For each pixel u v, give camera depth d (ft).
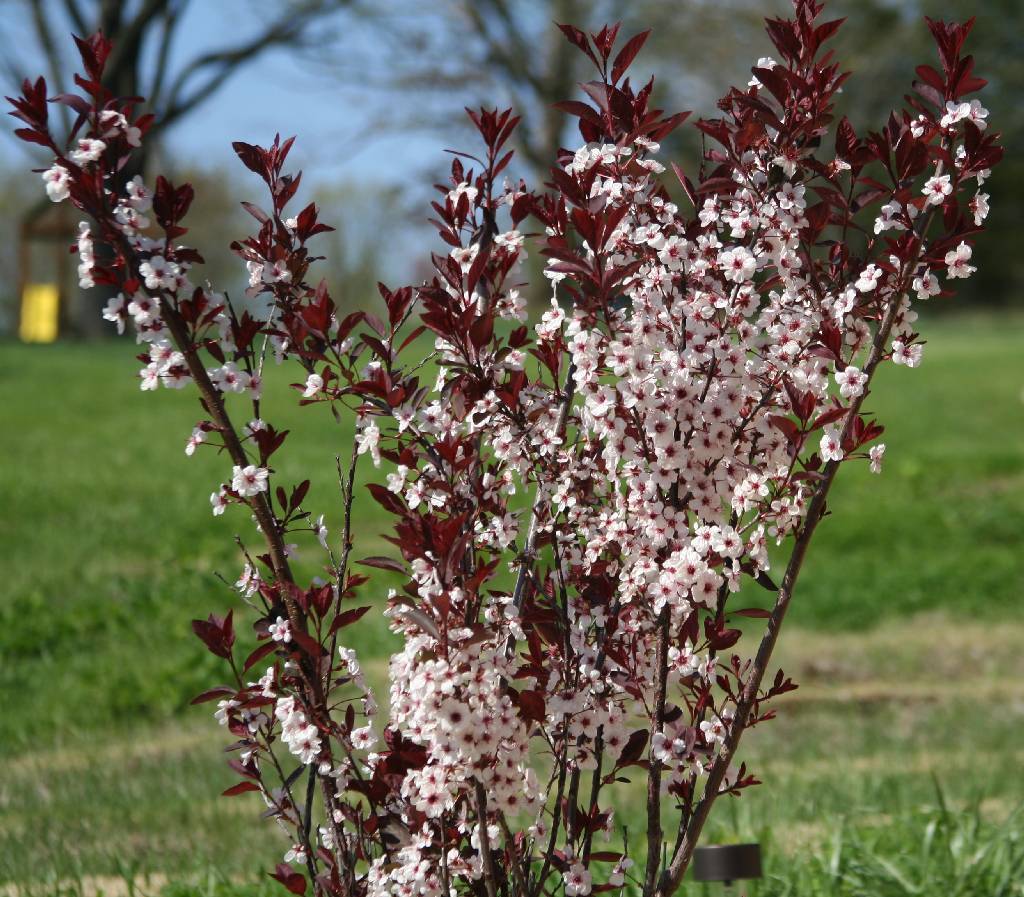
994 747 23.04
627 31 118.73
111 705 25.13
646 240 9.80
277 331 9.92
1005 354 104.88
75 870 16.51
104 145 8.81
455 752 9.02
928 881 14.58
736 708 9.88
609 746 9.91
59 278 113.19
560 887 10.71
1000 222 168.55
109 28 109.50
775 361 10.04
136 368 83.51
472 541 9.59
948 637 31.94
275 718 10.36
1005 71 151.33
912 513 44.96
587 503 10.09
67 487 46.11
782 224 9.93
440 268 10.16
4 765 22.18
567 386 9.96
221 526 40.04
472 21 115.34
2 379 76.28
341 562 10.16
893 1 135.54
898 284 9.73
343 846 10.09
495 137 10.30
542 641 10.54
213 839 18.03
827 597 34.53
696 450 9.65
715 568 9.80
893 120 10.23
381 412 9.89
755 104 9.89
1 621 29.99
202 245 178.70
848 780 19.89
